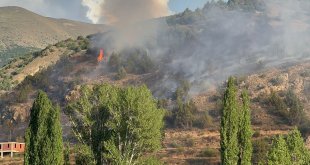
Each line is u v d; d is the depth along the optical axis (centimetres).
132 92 5269
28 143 4581
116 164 5081
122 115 5250
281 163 4369
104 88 5494
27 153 4556
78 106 5419
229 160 4400
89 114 5356
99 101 5425
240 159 4459
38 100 4662
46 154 4509
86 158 5175
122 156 5172
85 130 5353
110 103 5294
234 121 4472
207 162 7719
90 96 5481
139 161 5231
